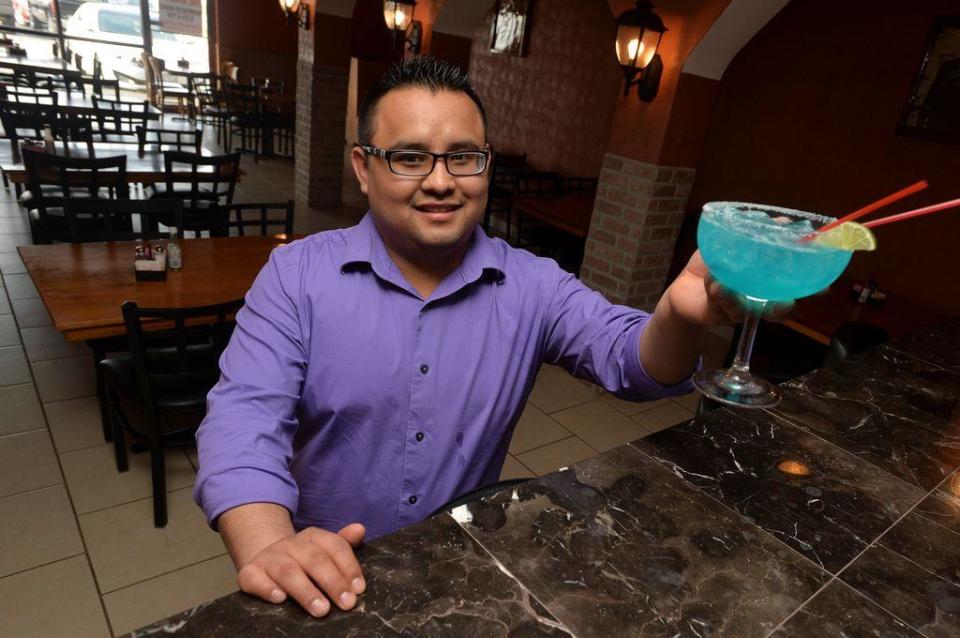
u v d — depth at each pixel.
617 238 3.81
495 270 1.13
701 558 0.79
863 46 3.92
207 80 10.90
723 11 3.06
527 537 0.79
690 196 5.15
